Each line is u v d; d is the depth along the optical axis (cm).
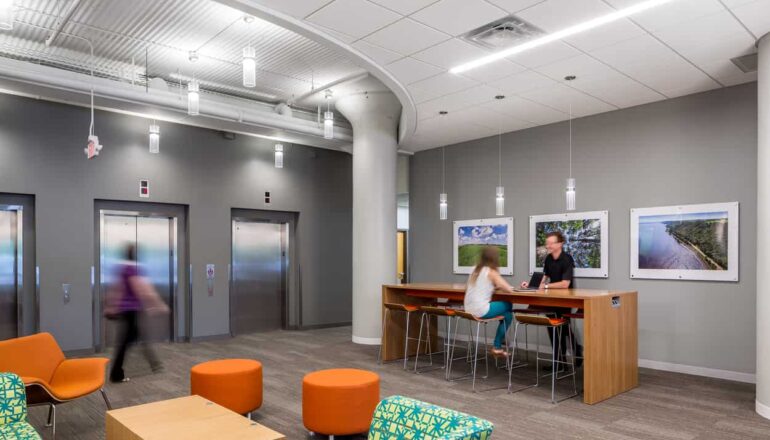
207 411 347
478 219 897
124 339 612
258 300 973
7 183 703
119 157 800
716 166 631
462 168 927
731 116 621
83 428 453
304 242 1012
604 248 728
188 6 554
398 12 441
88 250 766
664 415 480
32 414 489
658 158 680
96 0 540
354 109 838
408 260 1027
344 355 751
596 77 593
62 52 684
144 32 620
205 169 890
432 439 243
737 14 438
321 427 415
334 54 683
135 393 556
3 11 336
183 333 871
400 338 730
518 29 471
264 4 428
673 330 659
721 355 620
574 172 766
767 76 473
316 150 1040
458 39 493
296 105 901
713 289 629
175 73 763
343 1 422
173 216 871
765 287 472
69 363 447
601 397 525
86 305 759
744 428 445
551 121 785
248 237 965
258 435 302
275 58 698
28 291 729
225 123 776
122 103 673
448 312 610
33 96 683
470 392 558
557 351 653
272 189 972
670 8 428
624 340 566
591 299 516
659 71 574
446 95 658
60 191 745
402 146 964
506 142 859
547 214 797
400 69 571
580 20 452
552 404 515
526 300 594
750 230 604
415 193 1012
